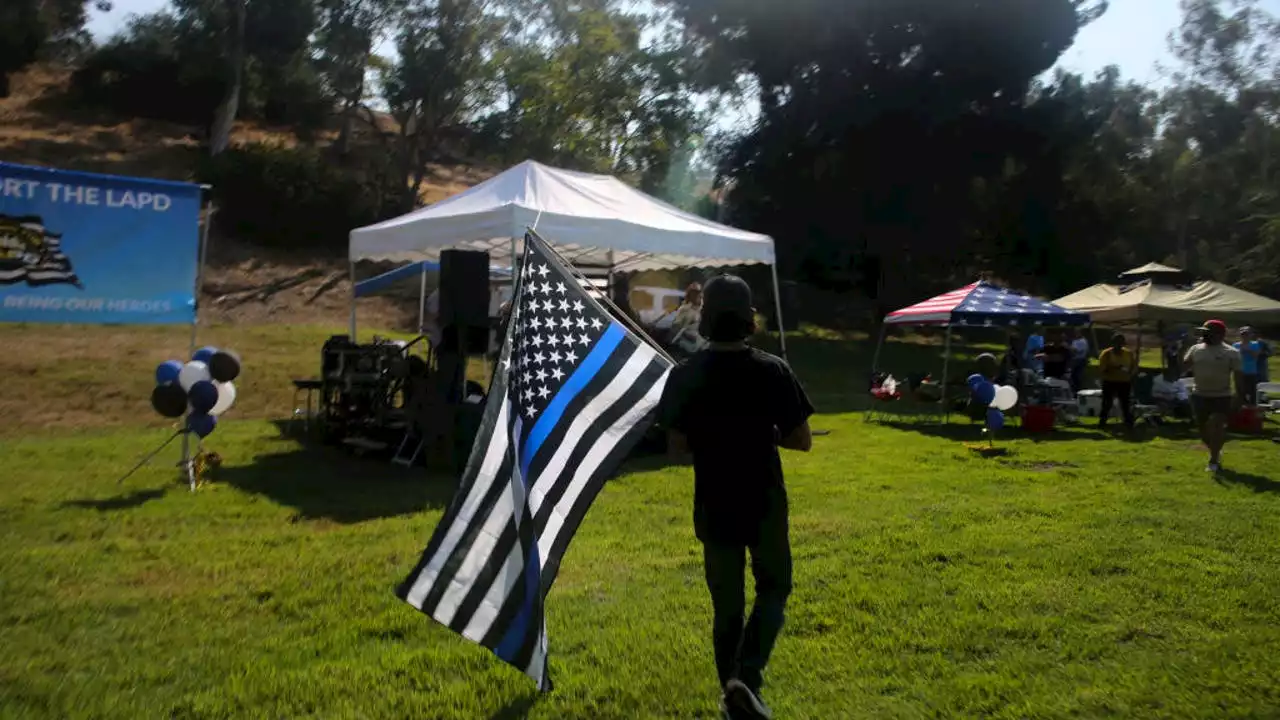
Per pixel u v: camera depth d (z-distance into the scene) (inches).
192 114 1504.7
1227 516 293.0
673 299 857.5
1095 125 1225.4
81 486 316.2
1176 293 706.8
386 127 1796.3
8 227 365.7
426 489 330.3
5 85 1450.5
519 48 1311.5
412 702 150.2
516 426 156.4
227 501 301.7
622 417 160.4
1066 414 588.7
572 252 551.5
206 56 1483.8
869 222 1226.6
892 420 578.6
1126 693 155.6
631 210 454.3
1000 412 488.4
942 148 1169.4
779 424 138.3
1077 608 198.7
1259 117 2233.0
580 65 1301.7
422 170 1323.8
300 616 193.0
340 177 1177.4
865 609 199.0
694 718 147.4
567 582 218.1
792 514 293.6
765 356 140.9
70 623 185.2
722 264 581.9
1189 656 173.0
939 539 259.3
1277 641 181.0
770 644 132.4
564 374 161.0
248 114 1599.4
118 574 218.7
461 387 376.8
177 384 329.7
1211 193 2192.4
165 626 185.2
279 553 241.0
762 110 1268.5
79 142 1277.1
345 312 945.5
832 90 1172.5
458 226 410.0
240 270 995.9
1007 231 1301.7
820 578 220.4
